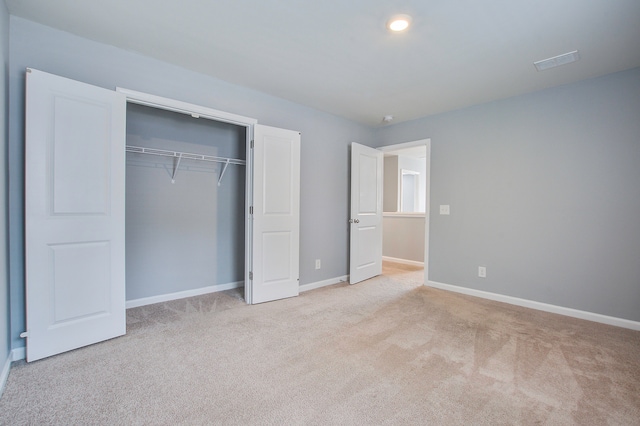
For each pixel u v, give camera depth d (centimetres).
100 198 221
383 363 201
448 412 154
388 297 349
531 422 147
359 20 201
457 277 375
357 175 410
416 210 782
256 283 318
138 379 179
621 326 267
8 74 198
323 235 400
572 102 293
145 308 300
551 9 186
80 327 215
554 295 304
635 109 262
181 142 328
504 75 279
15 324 200
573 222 293
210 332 246
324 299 340
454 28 208
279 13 195
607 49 232
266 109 333
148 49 243
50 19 205
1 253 181
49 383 174
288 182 342
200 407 155
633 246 264
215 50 243
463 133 369
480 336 244
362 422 146
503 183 337
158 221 316
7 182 195
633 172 263
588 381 182
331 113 399
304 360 204
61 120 204
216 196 358
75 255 212
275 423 145
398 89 316
